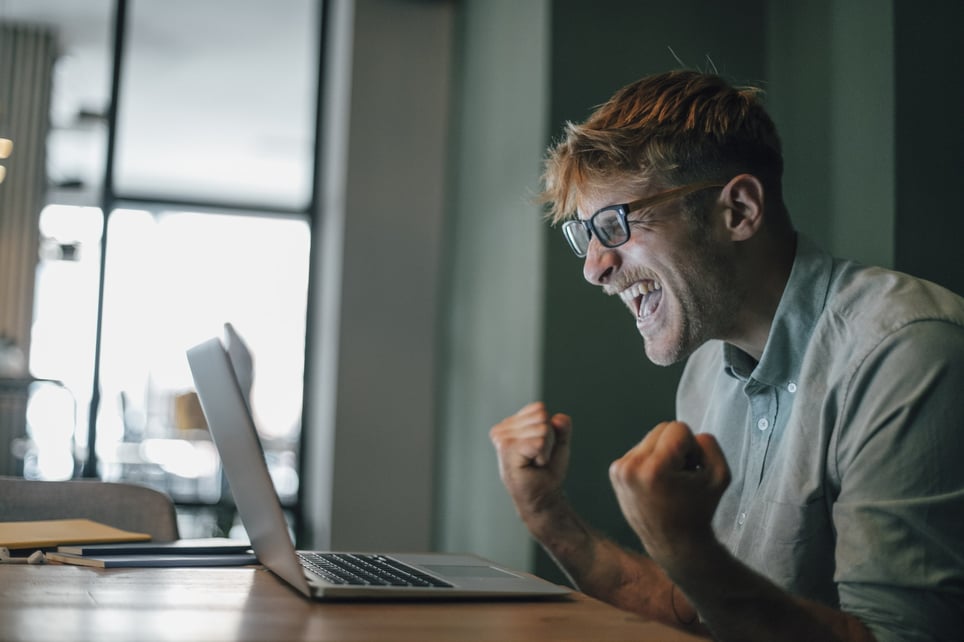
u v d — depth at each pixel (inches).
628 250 54.8
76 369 191.2
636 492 34.4
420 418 159.8
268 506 37.9
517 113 122.4
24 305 205.8
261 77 232.4
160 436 222.8
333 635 29.3
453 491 144.4
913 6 84.1
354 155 162.2
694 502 34.3
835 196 91.7
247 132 270.1
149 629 29.3
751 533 52.4
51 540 50.9
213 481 225.0
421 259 163.0
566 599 37.6
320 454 169.6
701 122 53.6
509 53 127.3
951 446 42.4
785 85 104.2
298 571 36.0
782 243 54.3
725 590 36.7
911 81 83.6
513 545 116.1
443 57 167.3
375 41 165.0
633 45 114.4
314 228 189.2
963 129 84.0
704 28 113.1
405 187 163.6
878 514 42.2
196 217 213.8
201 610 33.1
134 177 303.1
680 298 54.1
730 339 55.9
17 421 190.5
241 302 224.4
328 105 186.2
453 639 29.4
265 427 220.5
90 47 215.0
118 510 63.1
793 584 48.8
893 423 43.6
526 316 114.9
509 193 124.2
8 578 40.4
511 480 51.5
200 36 210.1
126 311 213.9
